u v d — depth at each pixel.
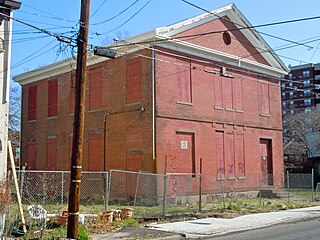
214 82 29.31
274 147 33.88
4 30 16.22
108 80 28.72
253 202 27.22
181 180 26.03
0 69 15.93
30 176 30.83
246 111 31.67
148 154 25.28
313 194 30.64
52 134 33.91
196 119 27.55
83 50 13.00
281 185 33.78
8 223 13.48
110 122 28.17
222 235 15.27
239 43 31.56
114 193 26.95
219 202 26.64
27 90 37.53
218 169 28.69
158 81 25.59
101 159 28.48
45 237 13.09
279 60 34.38
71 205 12.45
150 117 25.38
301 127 67.69
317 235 14.46
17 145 54.03
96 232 14.95
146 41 25.75
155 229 15.82
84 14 13.09
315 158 51.69
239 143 30.78
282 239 13.77
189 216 20.00
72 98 32.31
